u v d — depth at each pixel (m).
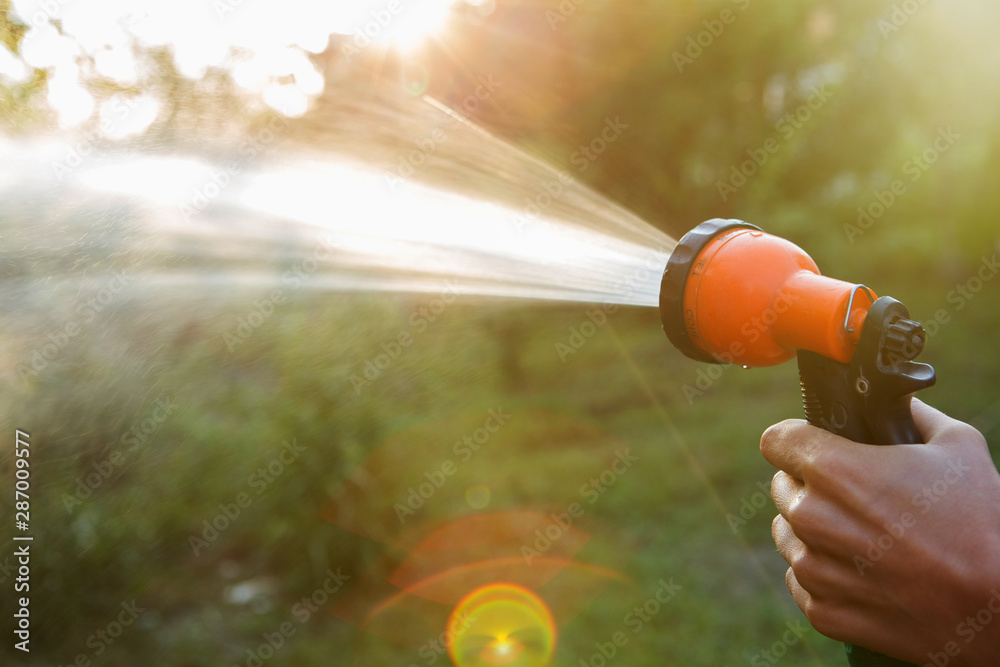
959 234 13.41
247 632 3.87
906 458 0.83
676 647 3.59
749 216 11.23
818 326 1.01
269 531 4.09
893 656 0.84
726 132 11.09
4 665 3.04
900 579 0.79
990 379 6.97
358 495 4.32
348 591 4.28
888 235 13.38
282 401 3.89
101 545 3.28
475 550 4.71
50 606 3.17
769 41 10.41
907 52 12.09
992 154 12.66
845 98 12.16
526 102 7.21
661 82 9.89
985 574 0.74
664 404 7.89
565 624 3.89
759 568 4.31
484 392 5.32
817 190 13.16
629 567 4.43
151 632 3.62
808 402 1.07
